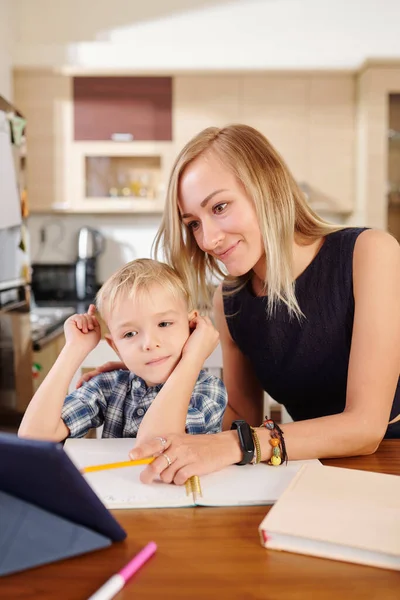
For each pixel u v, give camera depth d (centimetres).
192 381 102
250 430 90
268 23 412
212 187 110
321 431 94
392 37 411
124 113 397
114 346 113
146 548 62
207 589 57
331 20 411
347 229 121
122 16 411
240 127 116
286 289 117
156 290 106
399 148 385
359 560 61
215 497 77
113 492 79
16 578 59
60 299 430
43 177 401
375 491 73
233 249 114
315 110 399
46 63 407
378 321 106
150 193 406
